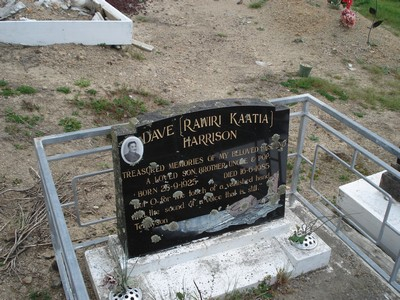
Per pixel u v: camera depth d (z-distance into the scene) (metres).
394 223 4.75
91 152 3.44
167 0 13.19
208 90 8.57
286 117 3.80
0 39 8.23
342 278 3.98
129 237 3.59
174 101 7.93
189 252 3.80
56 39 8.56
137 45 9.67
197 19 12.15
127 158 3.31
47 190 2.65
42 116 6.58
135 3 12.39
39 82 7.43
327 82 9.53
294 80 9.39
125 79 8.27
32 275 4.05
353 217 5.18
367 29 12.69
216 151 3.62
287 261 3.93
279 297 3.76
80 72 8.06
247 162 3.79
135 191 3.45
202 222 3.83
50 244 4.34
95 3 9.91
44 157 3.00
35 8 9.59
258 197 3.99
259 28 12.04
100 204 5.07
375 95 9.44
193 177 3.63
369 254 4.45
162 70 9.01
